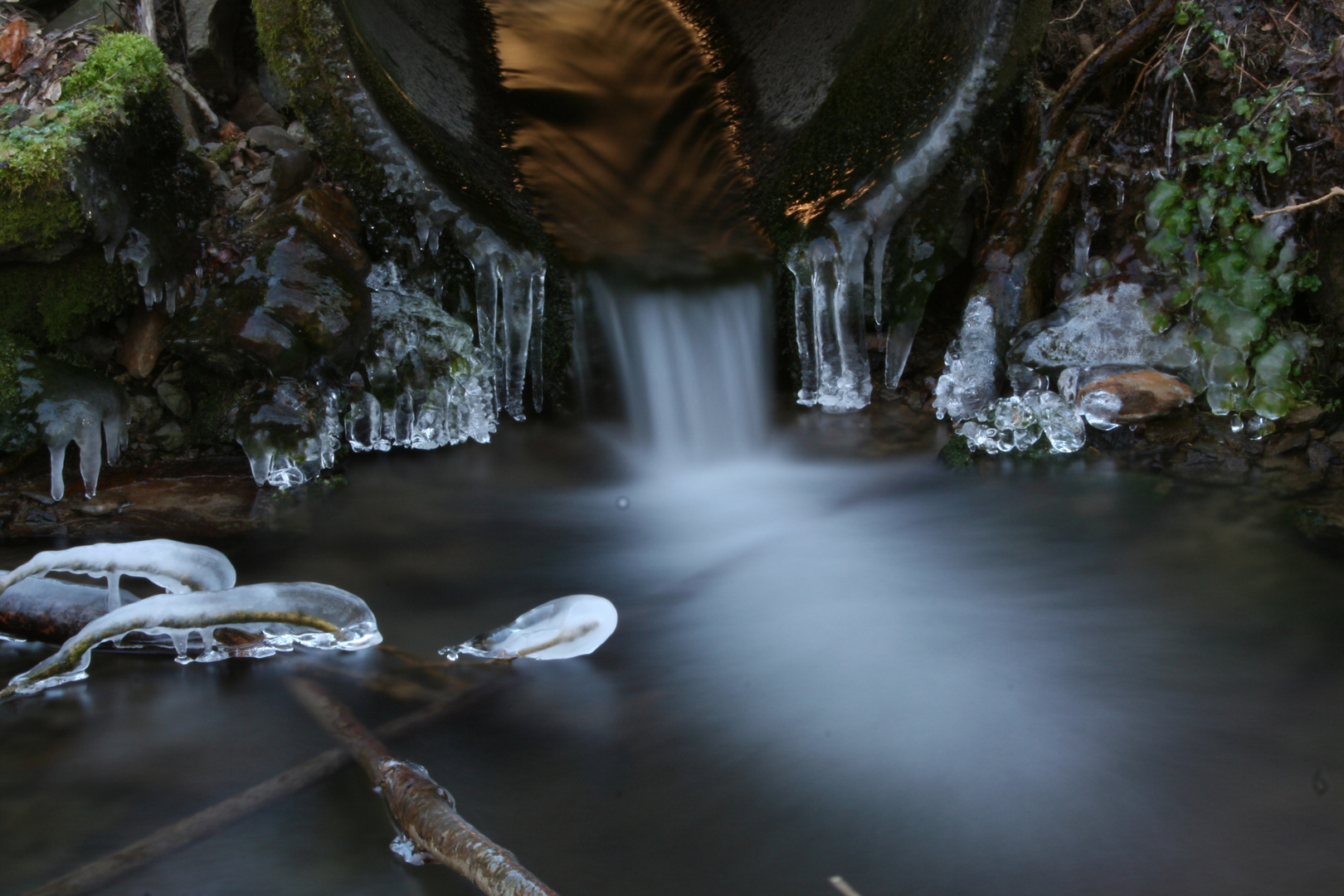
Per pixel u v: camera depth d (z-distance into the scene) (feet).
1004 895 7.40
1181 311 16.14
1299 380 15.62
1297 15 15.26
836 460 16.93
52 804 8.31
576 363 18.19
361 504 15.40
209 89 19.57
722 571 13.43
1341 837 7.93
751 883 7.53
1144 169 16.63
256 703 9.89
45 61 16.42
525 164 21.44
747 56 26.30
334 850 7.80
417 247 17.47
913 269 17.33
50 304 15.07
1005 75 15.78
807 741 9.37
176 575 10.71
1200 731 9.41
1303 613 11.51
